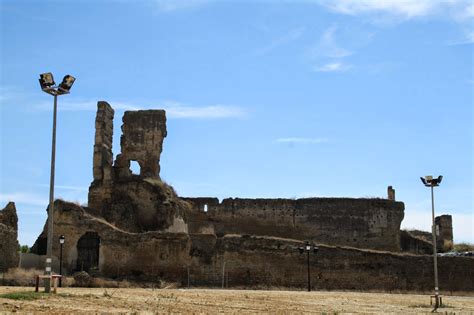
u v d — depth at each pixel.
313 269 74.38
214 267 73.12
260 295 53.84
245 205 98.31
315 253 74.69
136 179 82.62
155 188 82.19
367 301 53.16
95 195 81.56
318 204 98.38
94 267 73.12
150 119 87.62
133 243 71.62
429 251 99.62
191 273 72.44
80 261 74.19
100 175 82.12
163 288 63.75
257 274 73.50
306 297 54.34
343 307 45.72
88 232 74.25
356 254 75.25
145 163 86.56
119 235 71.75
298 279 73.88
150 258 71.50
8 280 58.28
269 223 97.81
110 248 71.44
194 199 98.44
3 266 64.50
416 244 100.19
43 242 74.94
